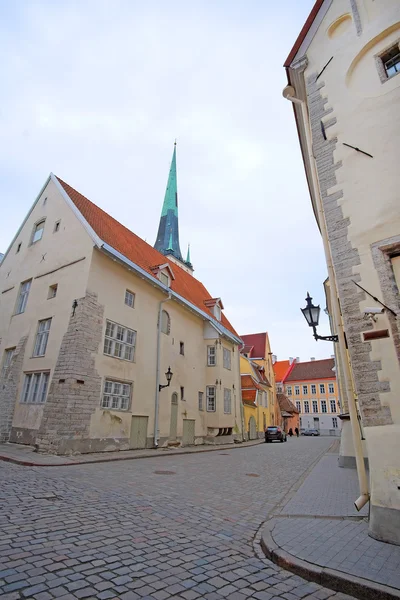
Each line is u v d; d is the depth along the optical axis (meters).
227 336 25.16
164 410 17.50
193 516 5.79
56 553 3.85
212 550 4.36
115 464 10.84
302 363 69.06
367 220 5.67
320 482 9.41
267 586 3.49
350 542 4.43
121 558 3.87
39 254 16.66
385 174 5.71
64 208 16.39
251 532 5.23
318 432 56.25
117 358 14.54
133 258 16.97
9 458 10.14
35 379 13.73
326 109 6.85
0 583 3.12
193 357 21.66
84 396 12.60
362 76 6.53
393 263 5.28
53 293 15.10
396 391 4.71
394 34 6.33
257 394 34.56
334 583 3.49
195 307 21.50
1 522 4.65
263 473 11.13
